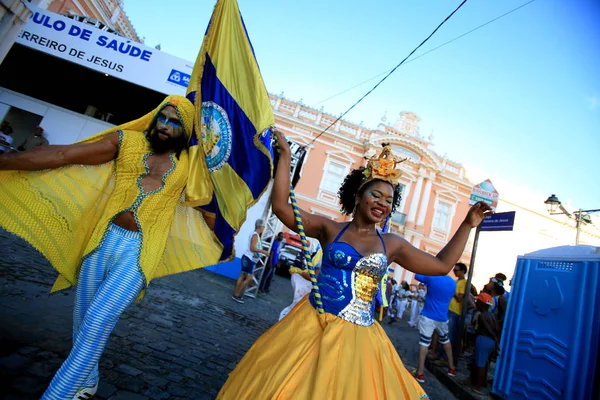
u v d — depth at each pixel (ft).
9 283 11.30
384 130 72.08
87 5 46.37
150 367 8.93
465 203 73.36
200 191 7.29
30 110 34.63
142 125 7.25
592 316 12.30
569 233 76.79
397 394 4.90
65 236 6.72
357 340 5.25
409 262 6.53
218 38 7.91
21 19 18.20
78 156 6.19
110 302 5.94
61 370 5.53
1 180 6.10
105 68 26.45
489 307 16.88
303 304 5.98
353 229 6.28
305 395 4.48
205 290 21.77
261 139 7.76
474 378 16.39
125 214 6.52
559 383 12.71
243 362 5.43
